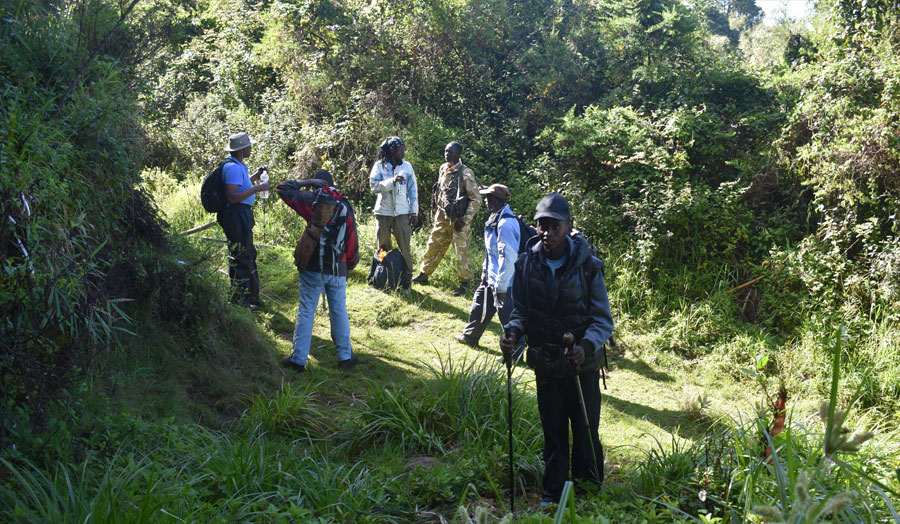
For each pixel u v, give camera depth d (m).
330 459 4.79
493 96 13.02
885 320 7.69
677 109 10.88
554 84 12.62
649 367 7.83
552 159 11.52
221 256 6.66
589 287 4.09
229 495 3.77
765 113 10.62
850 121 8.89
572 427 4.29
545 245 4.05
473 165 11.70
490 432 5.16
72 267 4.07
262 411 5.25
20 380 3.70
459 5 13.07
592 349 4.00
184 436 4.58
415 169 11.59
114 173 5.11
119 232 5.54
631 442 5.79
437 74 13.20
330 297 6.59
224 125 13.00
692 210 9.30
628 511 3.90
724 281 8.98
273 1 15.06
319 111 13.24
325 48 13.69
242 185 7.35
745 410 6.72
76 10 5.37
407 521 3.97
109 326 4.71
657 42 12.07
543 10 13.90
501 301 7.34
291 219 10.91
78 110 4.64
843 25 10.02
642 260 9.11
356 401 5.89
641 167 10.31
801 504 1.85
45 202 3.86
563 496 2.48
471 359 7.30
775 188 9.87
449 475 4.39
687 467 4.25
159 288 5.84
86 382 4.47
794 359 7.62
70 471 3.68
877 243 8.57
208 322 6.16
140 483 3.72
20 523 3.03
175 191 10.95
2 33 4.62
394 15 13.41
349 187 11.95
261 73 15.15
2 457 3.41
